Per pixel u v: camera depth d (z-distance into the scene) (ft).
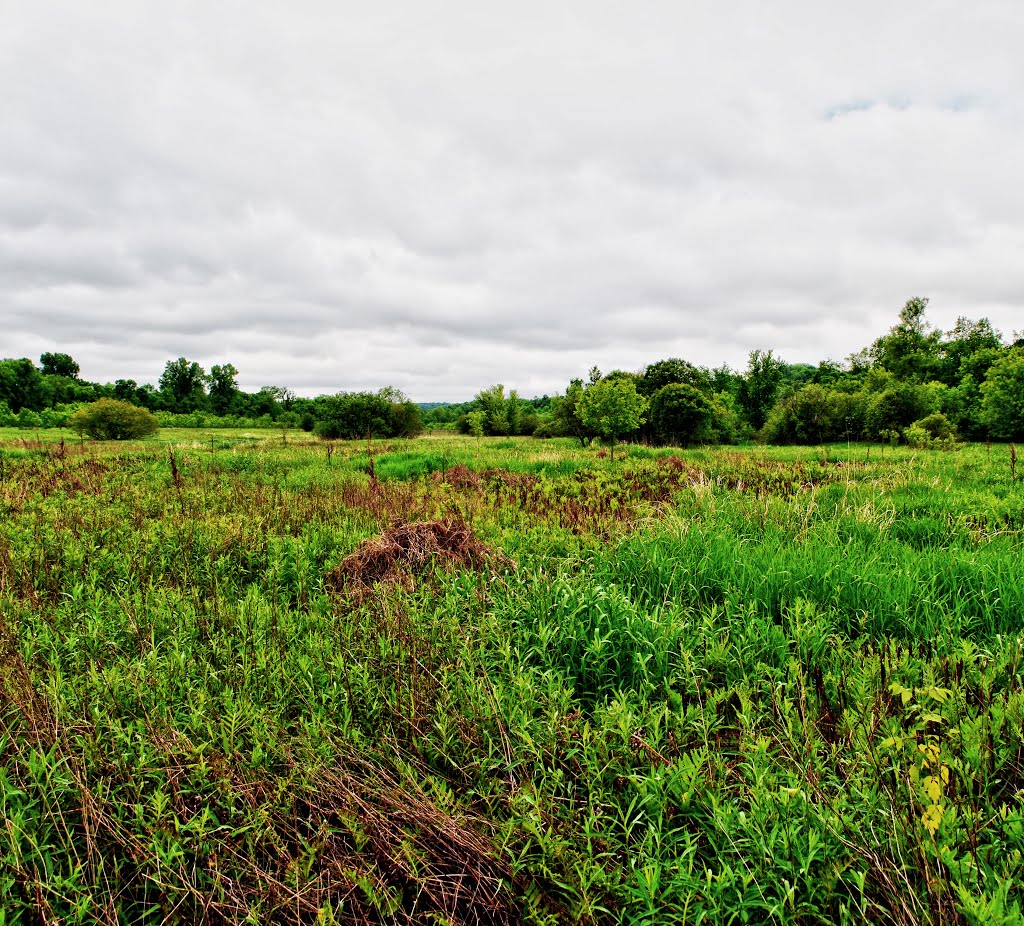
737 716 9.26
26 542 20.49
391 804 7.63
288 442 106.11
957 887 5.48
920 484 33.55
